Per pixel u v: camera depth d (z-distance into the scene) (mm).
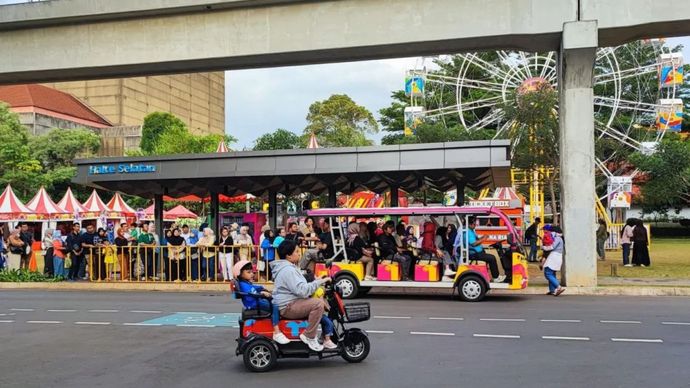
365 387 7070
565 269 17062
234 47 18000
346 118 61781
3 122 51094
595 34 16156
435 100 56906
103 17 18562
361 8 17391
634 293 16484
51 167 54656
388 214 15328
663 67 44844
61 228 31625
